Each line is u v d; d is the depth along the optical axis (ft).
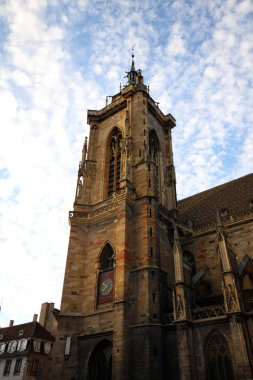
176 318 124.36
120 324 128.26
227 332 114.52
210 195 219.41
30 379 249.75
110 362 132.77
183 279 132.46
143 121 188.44
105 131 204.23
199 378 113.70
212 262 166.50
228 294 117.19
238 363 104.73
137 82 222.07
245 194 193.06
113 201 165.58
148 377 116.98
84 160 195.00
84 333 140.46
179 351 118.21
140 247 147.13
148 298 131.95
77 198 179.01
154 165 172.55
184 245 179.22
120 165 183.73
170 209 188.55
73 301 149.28
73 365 135.64
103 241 159.12
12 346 271.90
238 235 163.32
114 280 144.05
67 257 159.63
